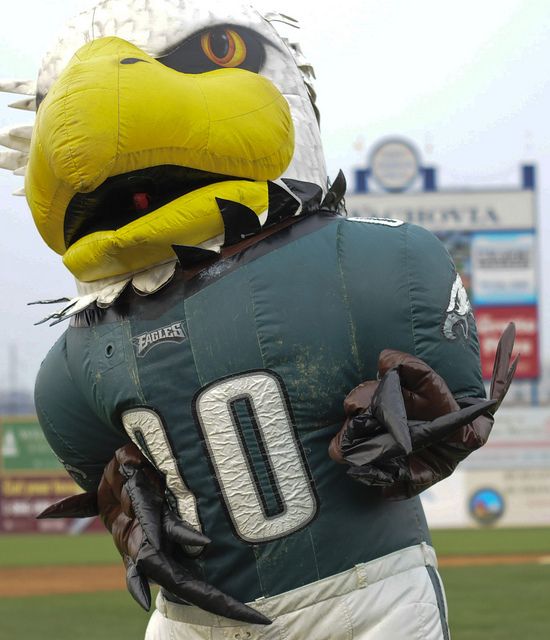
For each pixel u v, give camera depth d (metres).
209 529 3.94
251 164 3.86
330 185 4.38
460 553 20.14
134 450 4.15
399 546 3.98
